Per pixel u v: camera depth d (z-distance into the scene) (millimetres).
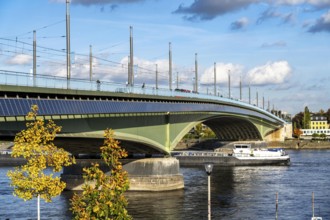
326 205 67875
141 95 73312
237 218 59312
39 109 49562
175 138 91188
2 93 45500
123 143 76375
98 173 29766
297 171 116562
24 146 34969
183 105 91062
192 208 65500
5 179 96875
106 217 28828
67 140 63844
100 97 62281
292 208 65688
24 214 61812
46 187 35531
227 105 128500
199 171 120938
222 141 194875
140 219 58562
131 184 82250
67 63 57719
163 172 83188
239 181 96000
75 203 30031
